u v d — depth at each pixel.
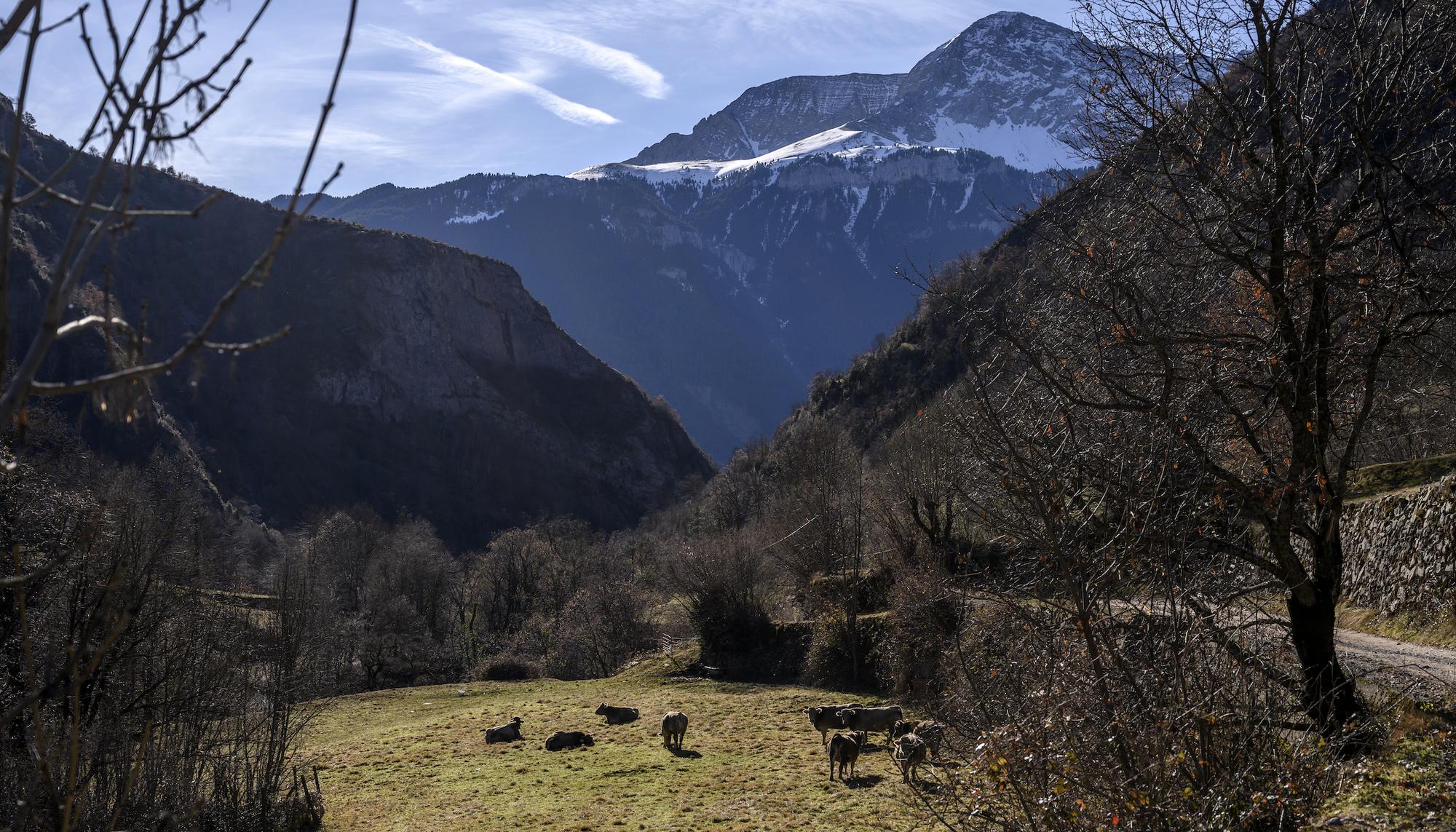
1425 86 10.21
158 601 24.47
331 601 61.28
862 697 38.84
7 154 2.49
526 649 68.50
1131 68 10.80
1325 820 8.80
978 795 9.30
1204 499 10.18
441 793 29.20
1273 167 10.27
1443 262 10.76
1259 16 10.26
